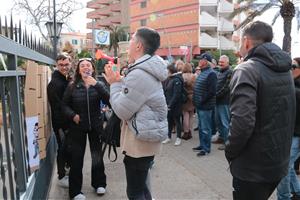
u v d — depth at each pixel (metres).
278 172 2.75
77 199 4.72
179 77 8.29
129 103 3.11
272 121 2.66
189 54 53.72
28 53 3.76
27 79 3.68
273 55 2.66
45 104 5.24
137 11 71.81
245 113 2.54
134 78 3.10
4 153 2.91
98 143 4.92
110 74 3.24
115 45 66.69
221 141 8.52
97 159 4.98
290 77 2.81
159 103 3.20
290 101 2.78
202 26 58.41
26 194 3.32
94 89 4.73
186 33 60.53
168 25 64.44
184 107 8.98
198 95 7.31
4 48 2.61
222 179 5.73
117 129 3.65
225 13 57.53
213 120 8.65
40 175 4.37
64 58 5.20
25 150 3.57
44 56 5.41
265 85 2.62
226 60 7.57
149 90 3.13
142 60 3.17
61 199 4.92
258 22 2.80
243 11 27.73
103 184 5.05
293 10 23.08
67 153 5.02
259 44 2.75
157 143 3.35
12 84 3.19
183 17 60.97
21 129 3.29
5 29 2.77
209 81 7.20
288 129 2.79
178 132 8.40
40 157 4.36
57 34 13.04
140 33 3.22
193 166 6.51
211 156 7.26
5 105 2.90
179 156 7.28
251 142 2.68
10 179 2.95
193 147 8.14
